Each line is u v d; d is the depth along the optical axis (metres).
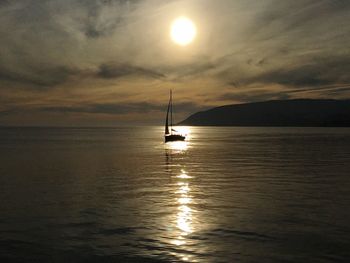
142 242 16.84
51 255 15.34
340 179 37.47
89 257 15.11
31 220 20.67
